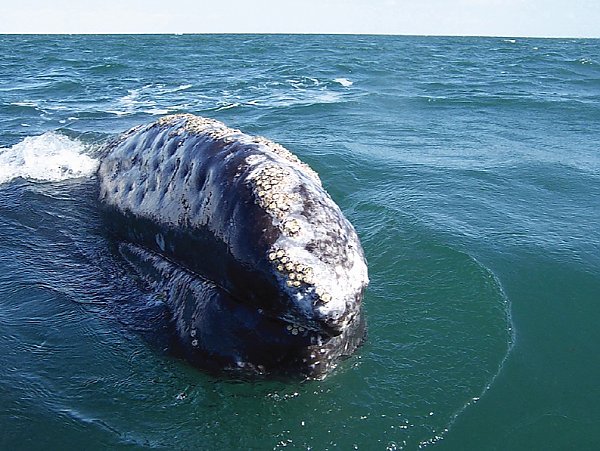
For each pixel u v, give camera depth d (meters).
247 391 5.02
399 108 19.70
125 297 6.18
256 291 4.66
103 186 7.45
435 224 8.45
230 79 28.62
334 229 4.64
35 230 7.82
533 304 6.59
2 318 6.01
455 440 4.68
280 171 4.89
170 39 81.06
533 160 12.48
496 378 5.32
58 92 23.36
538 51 55.22
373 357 5.46
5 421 4.71
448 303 6.38
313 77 29.67
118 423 4.75
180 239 5.61
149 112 18.62
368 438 4.66
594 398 5.18
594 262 7.52
